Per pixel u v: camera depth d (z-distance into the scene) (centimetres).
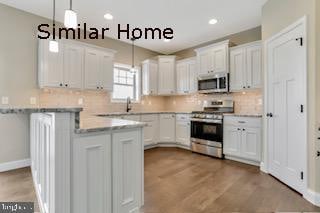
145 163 333
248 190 225
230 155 356
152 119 454
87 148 134
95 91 408
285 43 244
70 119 126
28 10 315
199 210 181
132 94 498
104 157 144
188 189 227
